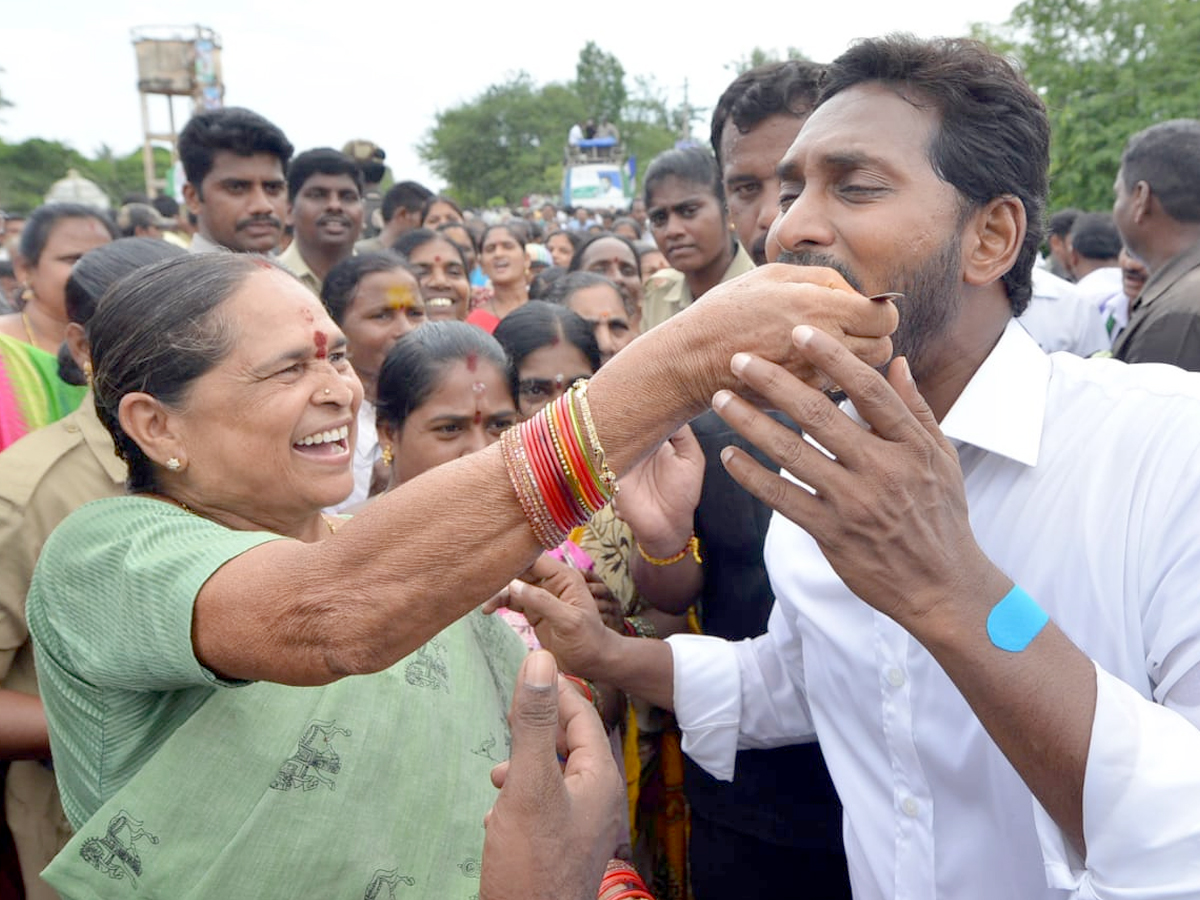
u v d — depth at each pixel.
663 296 5.75
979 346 1.50
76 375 2.68
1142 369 1.45
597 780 1.33
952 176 1.35
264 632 1.11
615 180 29.66
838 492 1.11
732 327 1.08
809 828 2.20
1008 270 1.43
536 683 1.19
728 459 1.15
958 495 1.18
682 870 2.53
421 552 1.10
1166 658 1.31
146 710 1.30
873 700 1.59
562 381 2.94
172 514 1.30
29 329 3.56
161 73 35.75
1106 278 6.19
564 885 1.21
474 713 1.55
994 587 1.19
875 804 1.63
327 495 1.39
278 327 1.33
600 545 2.48
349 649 1.11
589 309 3.89
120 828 1.26
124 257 2.57
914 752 1.52
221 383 1.31
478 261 8.24
